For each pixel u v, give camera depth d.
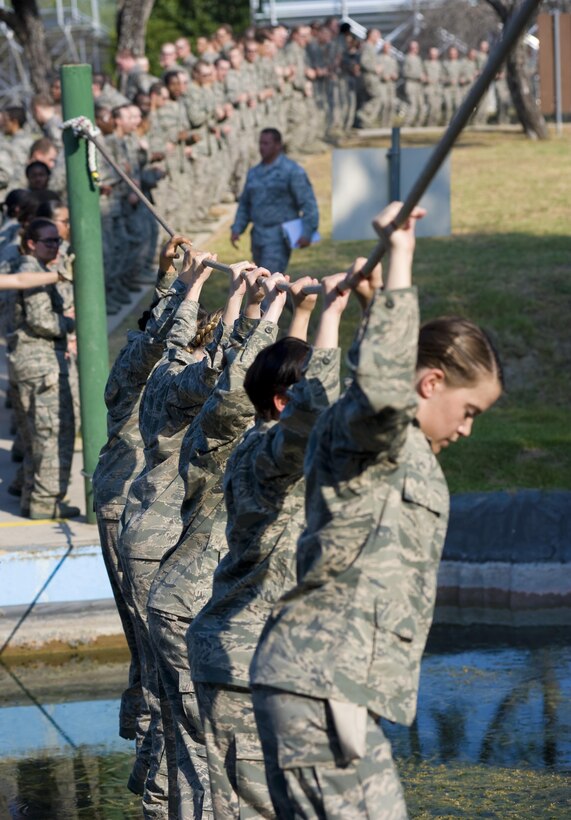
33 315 9.47
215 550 5.17
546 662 8.30
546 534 9.62
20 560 8.89
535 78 32.94
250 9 41.19
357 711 3.56
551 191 23.03
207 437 4.86
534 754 6.80
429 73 35.28
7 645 8.79
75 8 37.75
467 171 25.64
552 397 13.95
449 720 7.34
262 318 4.69
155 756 5.64
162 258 6.14
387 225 3.40
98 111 15.79
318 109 29.77
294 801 3.64
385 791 3.61
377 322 3.36
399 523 3.59
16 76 36.91
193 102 21.02
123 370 6.36
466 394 3.63
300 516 4.30
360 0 42.91
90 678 8.37
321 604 3.64
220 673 4.30
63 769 6.87
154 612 5.18
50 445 9.75
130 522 5.80
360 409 3.38
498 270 17.27
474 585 9.50
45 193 10.73
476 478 11.06
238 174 23.89
